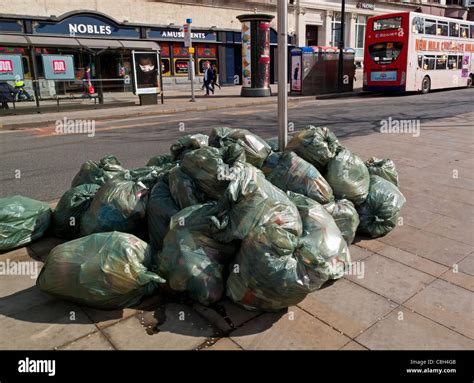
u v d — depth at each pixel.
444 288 3.38
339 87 22.84
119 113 15.08
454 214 4.96
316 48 21.52
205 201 3.70
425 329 2.88
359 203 4.27
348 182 4.18
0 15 18.12
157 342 2.75
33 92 15.52
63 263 3.02
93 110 16.27
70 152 8.78
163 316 3.01
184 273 3.05
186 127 11.60
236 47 26.61
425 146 8.52
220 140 4.39
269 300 2.85
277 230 2.88
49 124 13.55
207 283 3.04
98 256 2.99
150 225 3.78
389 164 5.03
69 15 19.70
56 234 4.45
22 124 13.06
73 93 16.33
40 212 4.39
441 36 22.12
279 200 3.24
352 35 32.88
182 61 24.38
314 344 2.73
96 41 16.62
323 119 12.56
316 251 3.09
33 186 6.46
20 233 4.17
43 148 9.30
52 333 2.84
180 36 23.72
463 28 23.75
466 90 23.98
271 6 27.44
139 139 10.04
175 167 3.90
